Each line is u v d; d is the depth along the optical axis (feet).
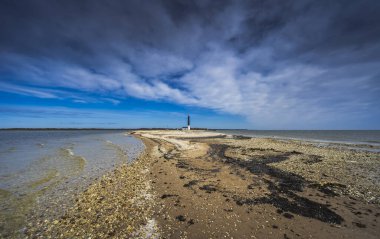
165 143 125.18
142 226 23.47
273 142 126.62
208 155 73.61
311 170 49.65
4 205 29.30
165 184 38.96
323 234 21.91
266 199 31.50
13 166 56.24
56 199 31.60
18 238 21.17
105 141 156.35
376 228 23.00
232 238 21.29
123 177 44.39
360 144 120.06
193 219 25.16
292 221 24.72
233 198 31.89
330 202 30.27
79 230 22.59
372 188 36.14
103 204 29.48
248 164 57.26
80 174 47.37
